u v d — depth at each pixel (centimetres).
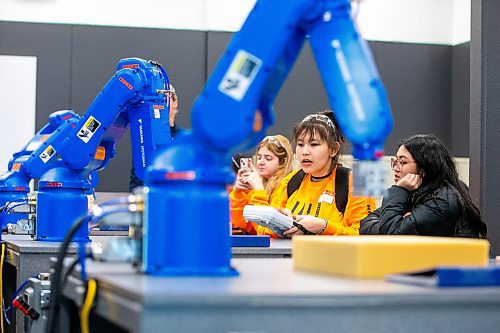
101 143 367
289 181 413
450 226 357
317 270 186
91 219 182
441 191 359
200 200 174
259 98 180
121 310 149
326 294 142
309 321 142
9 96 649
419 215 352
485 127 452
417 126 736
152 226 174
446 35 746
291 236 376
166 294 137
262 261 223
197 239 174
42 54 673
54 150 481
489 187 452
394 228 354
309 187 401
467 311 148
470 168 463
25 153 508
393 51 734
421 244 173
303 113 709
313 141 391
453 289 150
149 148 353
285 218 364
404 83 735
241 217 421
